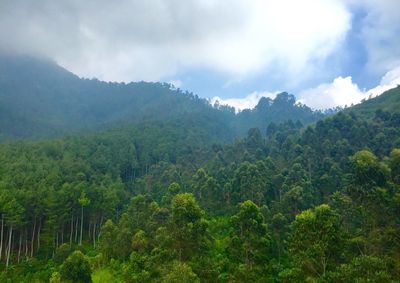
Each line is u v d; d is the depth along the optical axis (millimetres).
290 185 89625
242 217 56156
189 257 52781
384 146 108000
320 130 126750
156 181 136875
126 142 175500
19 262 86500
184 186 121438
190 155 169125
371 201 49750
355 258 40375
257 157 129250
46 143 156000
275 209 79875
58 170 119250
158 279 50125
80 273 56094
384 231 46875
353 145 114875
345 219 63312
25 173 108500
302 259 46188
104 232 85125
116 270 73250
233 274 51031
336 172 91812
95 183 117625
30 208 94000
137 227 82812
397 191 49188
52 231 97062
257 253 54656
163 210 78812
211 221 85375
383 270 37344
